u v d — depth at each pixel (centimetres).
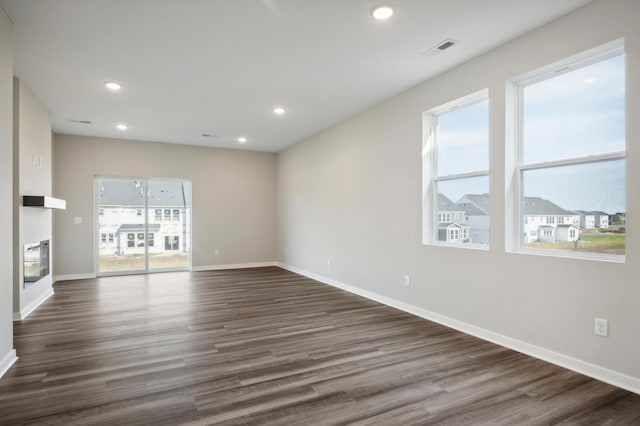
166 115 539
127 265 726
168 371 270
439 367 278
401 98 446
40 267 480
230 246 809
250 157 830
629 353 240
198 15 275
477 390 242
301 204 724
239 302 488
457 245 385
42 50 330
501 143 325
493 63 331
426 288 411
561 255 290
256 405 223
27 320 401
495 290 332
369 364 284
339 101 477
